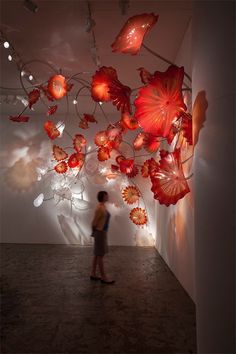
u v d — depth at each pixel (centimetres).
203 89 205
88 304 354
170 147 495
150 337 274
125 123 448
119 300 368
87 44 417
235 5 184
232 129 183
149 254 641
